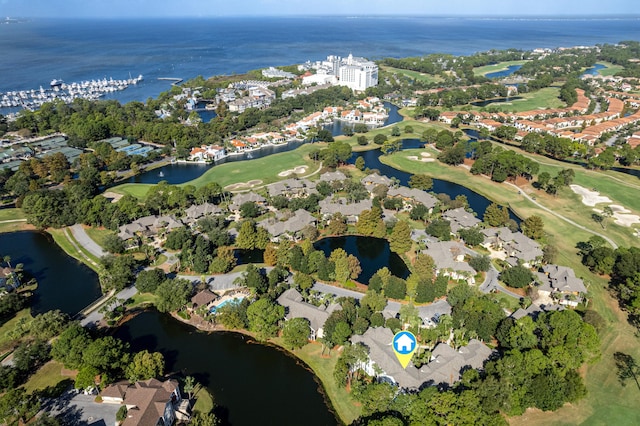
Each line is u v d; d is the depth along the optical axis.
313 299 139.12
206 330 133.00
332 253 157.25
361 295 146.75
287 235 180.25
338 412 104.94
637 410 103.81
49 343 124.25
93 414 102.12
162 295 138.38
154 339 129.75
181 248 174.75
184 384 112.62
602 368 116.56
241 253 175.50
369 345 116.31
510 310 136.88
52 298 150.12
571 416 102.31
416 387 103.88
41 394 108.00
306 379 115.19
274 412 105.38
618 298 145.12
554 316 116.25
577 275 158.00
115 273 151.25
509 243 172.00
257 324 125.94
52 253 180.12
